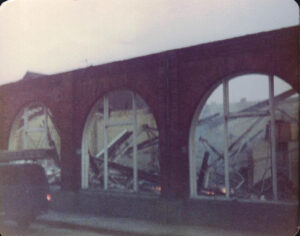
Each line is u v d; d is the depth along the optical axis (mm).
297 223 9570
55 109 15180
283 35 9844
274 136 10023
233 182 10688
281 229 9766
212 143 11141
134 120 13070
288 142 9820
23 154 14312
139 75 12648
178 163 11641
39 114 16203
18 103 16688
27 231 12109
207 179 11195
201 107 11414
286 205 9703
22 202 12359
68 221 12500
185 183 11500
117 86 13258
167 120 11852
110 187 13617
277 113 10047
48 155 15305
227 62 10781
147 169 12672
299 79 9633
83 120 14305
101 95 13773
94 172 14117
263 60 10172
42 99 15703
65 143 14727
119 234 10969
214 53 11000
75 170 14477
